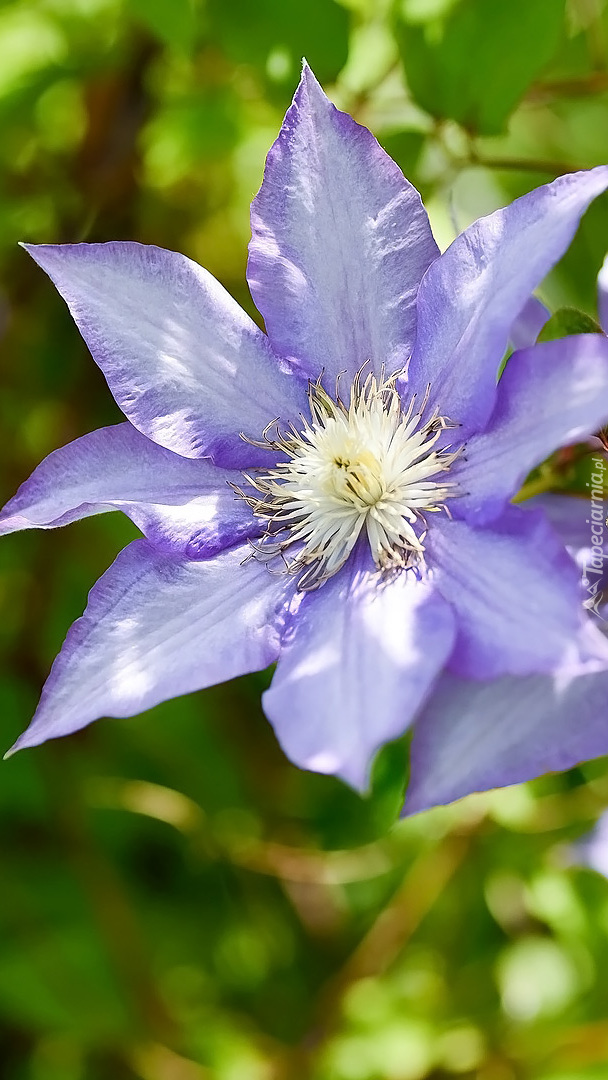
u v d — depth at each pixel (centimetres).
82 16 61
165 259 47
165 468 47
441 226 56
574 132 65
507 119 55
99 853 63
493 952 62
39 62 62
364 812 62
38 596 64
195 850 65
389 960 62
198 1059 62
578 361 44
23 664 64
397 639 44
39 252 47
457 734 44
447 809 60
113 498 47
